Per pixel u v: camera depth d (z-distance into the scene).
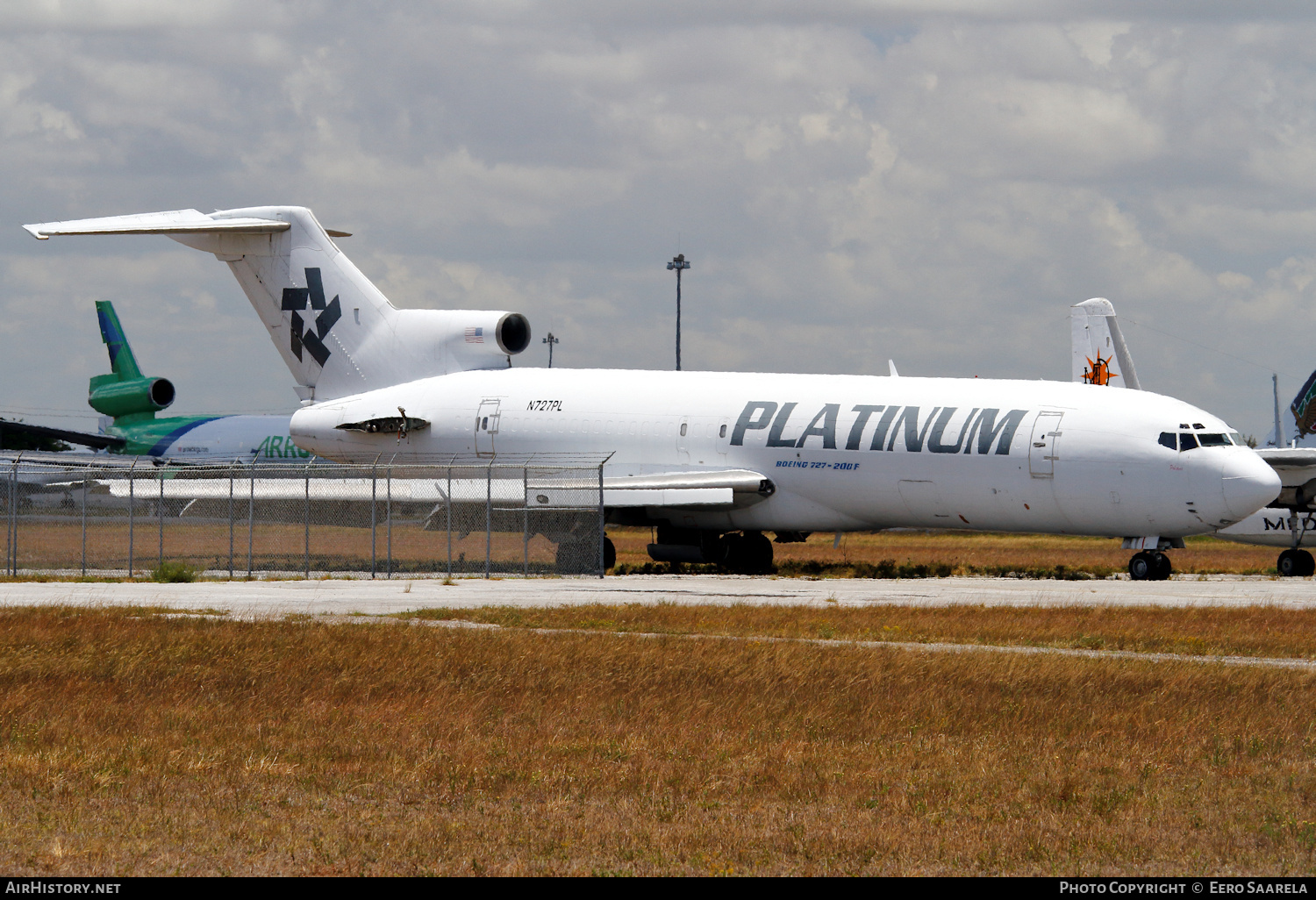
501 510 158.88
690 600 117.31
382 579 145.88
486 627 93.38
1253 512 138.88
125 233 184.62
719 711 62.19
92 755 52.06
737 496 162.62
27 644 81.75
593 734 57.53
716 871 38.22
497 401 183.88
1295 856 40.12
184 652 78.25
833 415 158.38
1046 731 58.62
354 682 69.00
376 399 192.50
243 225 197.00
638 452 171.75
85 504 151.25
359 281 199.12
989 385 153.12
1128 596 125.19
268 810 44.47
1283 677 70.69
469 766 50.97
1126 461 140.88
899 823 43.44
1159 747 55.47
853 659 76.12
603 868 38.53
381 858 39.16
